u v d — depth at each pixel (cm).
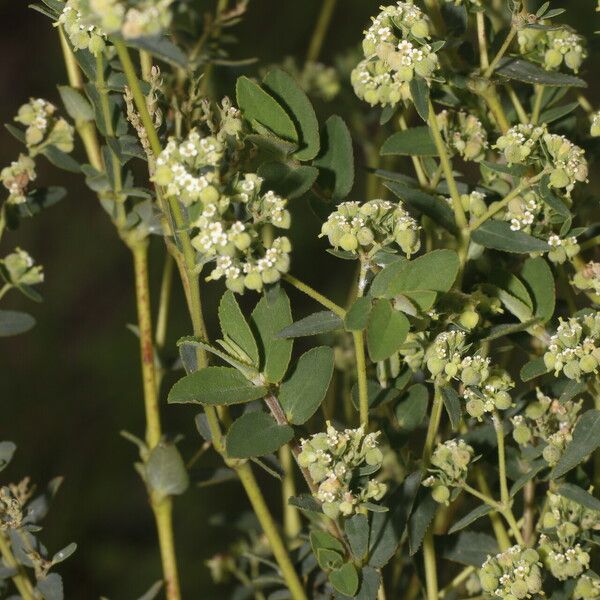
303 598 34
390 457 36
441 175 34
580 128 36
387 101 33
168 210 32
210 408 33
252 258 31
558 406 33
